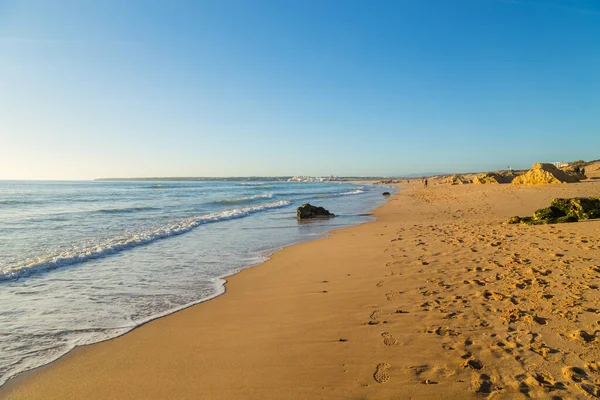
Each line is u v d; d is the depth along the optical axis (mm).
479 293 5566
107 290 6992
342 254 9602
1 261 9266
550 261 6980
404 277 6789
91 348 4520
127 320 5457
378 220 18141
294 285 6992
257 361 3992
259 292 6723
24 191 52000
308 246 11383
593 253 7340
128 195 43250
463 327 4445
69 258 9352
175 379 3699
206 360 4086
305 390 3375
